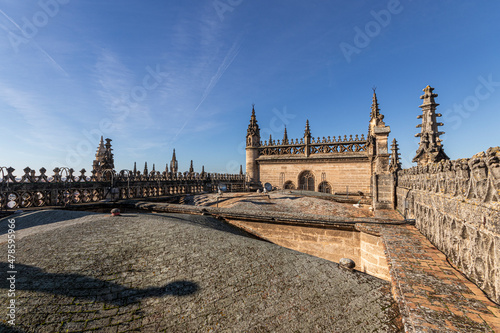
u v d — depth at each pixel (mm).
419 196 8930
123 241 7277
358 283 6066
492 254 3980
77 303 4691
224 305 5074
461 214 5113
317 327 4559
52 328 4074
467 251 4879
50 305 4527
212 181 34688
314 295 5508
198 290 5445
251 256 7094
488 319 3332
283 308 5066
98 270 5754
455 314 3504
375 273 9773
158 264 6281
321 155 36312
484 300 3887
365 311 4965
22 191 14047
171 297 5172
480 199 4367
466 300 3908
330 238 11570
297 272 6441
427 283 4570
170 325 4500
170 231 8281
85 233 7727
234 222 13680
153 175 25234
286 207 18000
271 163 40500
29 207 14266
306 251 12008
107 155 20781
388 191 14906
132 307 4820
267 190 28609
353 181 34156
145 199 21656
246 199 18859
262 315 4855
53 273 5465
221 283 5746
